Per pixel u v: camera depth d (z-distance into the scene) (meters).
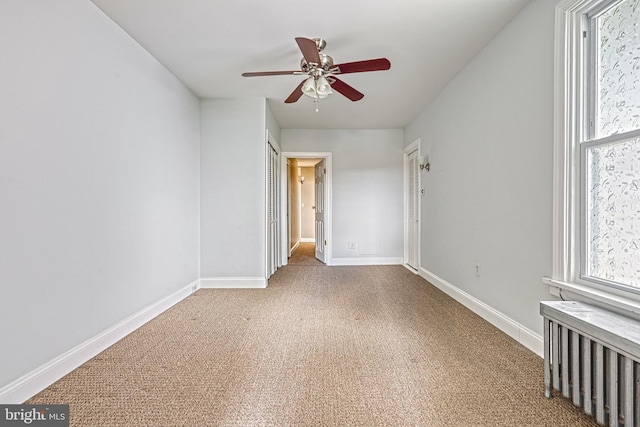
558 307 1.51
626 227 1.49
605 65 1.59
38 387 1.59
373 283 3.95
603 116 1.60
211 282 3.75
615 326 1.26
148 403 1.52
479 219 2.70
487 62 2.53
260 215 3.75
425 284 3.88
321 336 2.31
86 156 1.93
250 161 3.74
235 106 3.72
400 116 4.48
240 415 1.43
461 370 1.81
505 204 2.31
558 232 1.78
